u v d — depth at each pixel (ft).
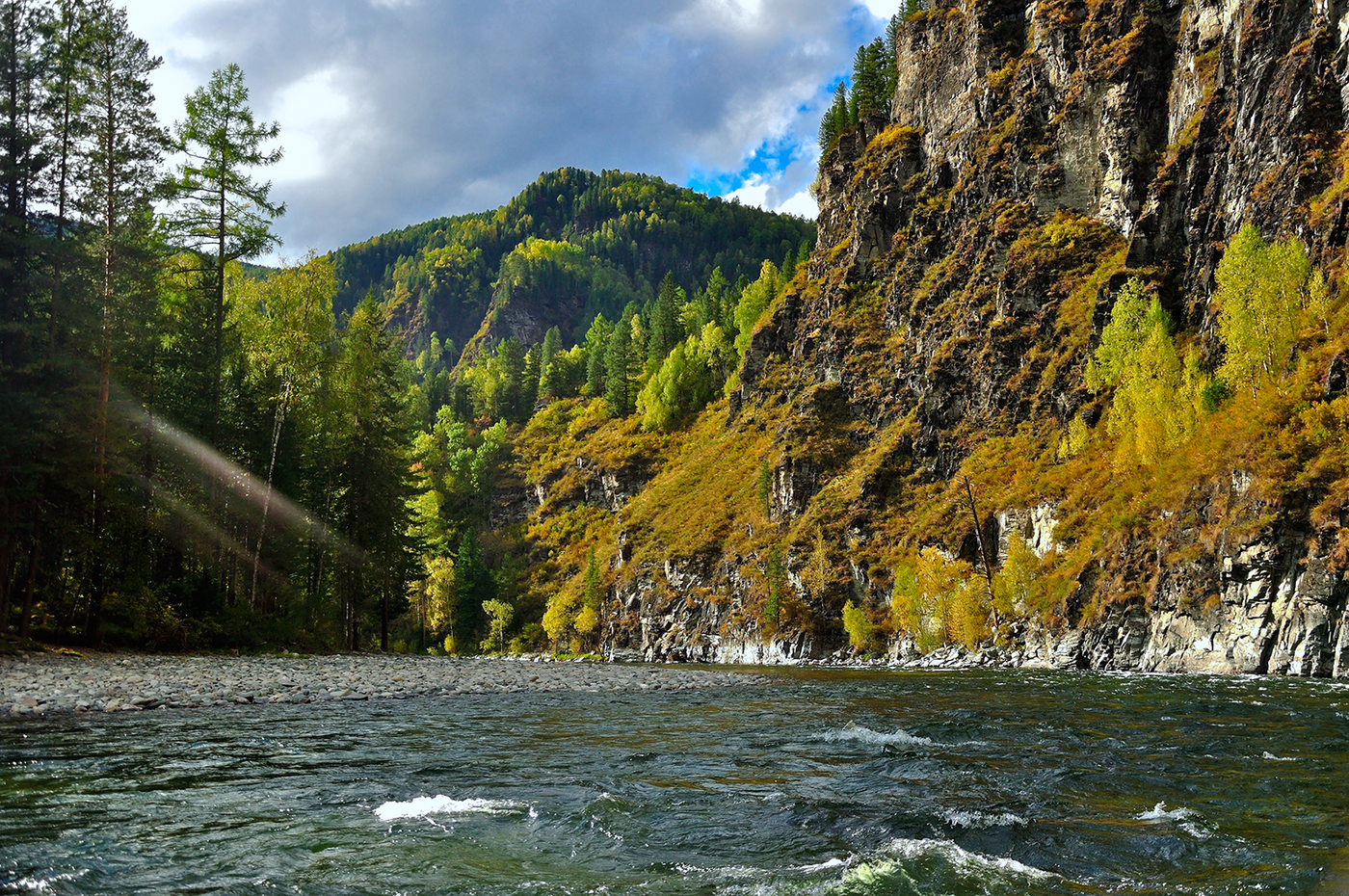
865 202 408.46
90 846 29.37
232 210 146.92
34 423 107.34
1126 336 243.60
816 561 311.68
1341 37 210.59
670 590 375.45
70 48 122.52
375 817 34.42
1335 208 192.65
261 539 152.76
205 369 146.20
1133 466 209.05
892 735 59.82
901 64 431.43
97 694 74.18
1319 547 141.59
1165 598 172.24
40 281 108.88
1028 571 214.69
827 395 373.81
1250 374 182.19
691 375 536.83
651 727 65.67
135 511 127.85
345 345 192.13
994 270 319.06
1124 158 292.81
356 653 170.60
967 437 298.15
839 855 28.84
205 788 39.96
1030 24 361.92
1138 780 41.24
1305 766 44.91
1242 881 25.32
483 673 124.77
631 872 27.14
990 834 30.99
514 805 36.55
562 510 517.55
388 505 195.72
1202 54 269.23
